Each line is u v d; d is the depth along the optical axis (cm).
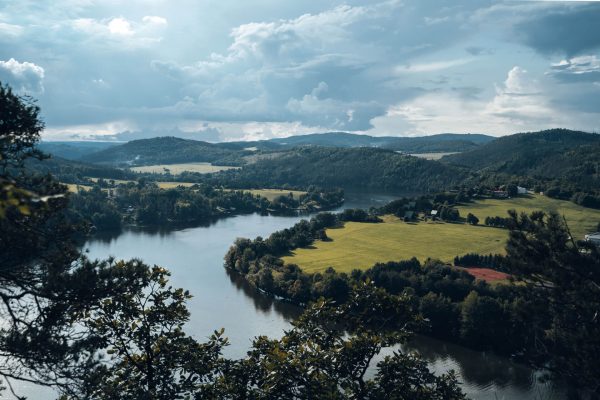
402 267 9512
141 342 1764
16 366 1423
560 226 1905
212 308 8175
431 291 7706
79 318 1614
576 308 1723
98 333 1672
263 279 9250
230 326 7288
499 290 7200
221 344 1891
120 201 19262
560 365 1717
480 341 6762
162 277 1850
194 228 16462
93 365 1472
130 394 1598
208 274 10388
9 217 1409
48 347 1384
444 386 1753
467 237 13525
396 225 15588
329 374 1705
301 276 9100
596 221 14412
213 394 1672
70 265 1611
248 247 11425
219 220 18538
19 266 1506
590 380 1641
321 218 15675
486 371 6081
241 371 1736
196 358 1772
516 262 1839
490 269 9919
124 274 1645
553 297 1778
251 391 1670
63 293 1476
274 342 1820
